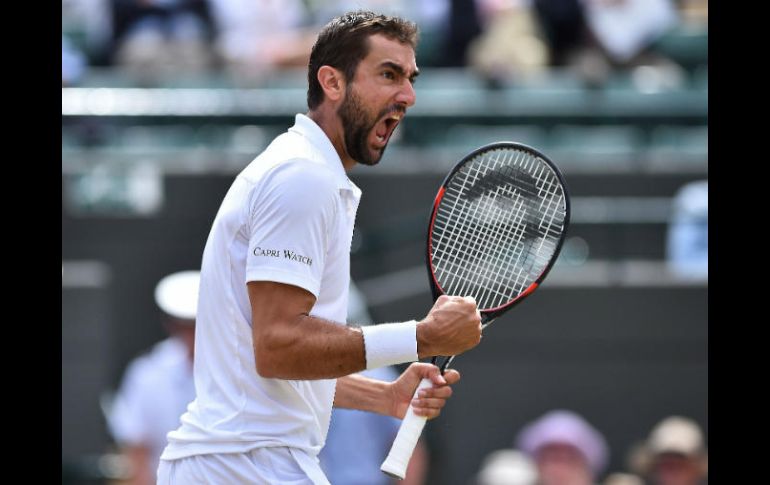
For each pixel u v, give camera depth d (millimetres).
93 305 26094
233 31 30984
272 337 11508
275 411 12078
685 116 29031
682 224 26562
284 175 11789
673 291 25844
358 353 11617
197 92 29547
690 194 26703
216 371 12266
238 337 12094
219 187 26562
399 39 12336
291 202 11664
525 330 25875
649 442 24906
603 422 25812
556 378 25875
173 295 22906
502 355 25891
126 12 30719
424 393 13133
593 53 30828
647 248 26656
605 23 30938
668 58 31141
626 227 26672
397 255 26359
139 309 26250
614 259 26656
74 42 30672
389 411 13508
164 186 26484
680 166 26828
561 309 25906
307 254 11648
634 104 29141
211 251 12320
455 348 11953
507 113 29031
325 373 11633
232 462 12062
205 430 12133
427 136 29062
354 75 12250
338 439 21484
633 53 30953
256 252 11656
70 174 26422
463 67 30719
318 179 11797
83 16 30812
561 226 14172
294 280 11547
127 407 23188
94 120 28797
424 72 30578
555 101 29359
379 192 26547
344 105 12297
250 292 11688
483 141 29078
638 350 25859
